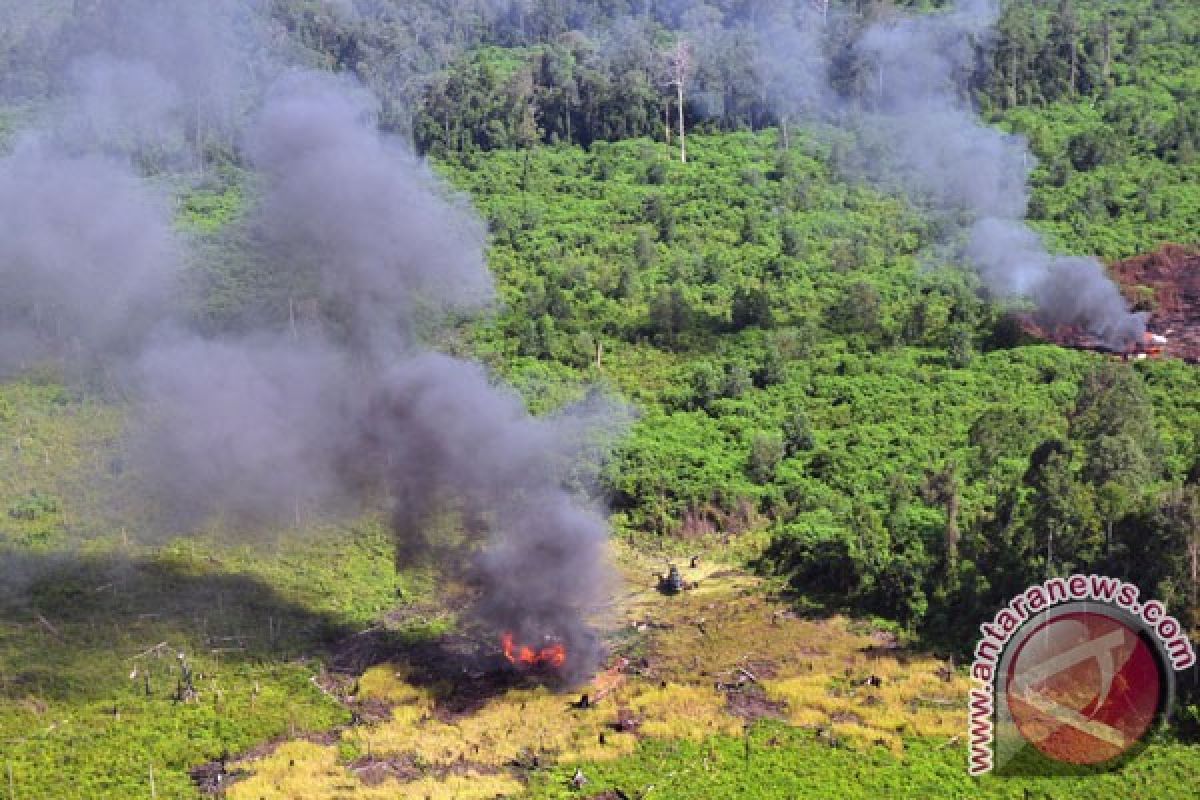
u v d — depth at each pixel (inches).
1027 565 4057.6
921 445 5083.7
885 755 3464.6
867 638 4060.0
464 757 3531.0
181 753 3526.1
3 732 3592.5
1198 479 4229.8
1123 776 3358.8
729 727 3612.2
